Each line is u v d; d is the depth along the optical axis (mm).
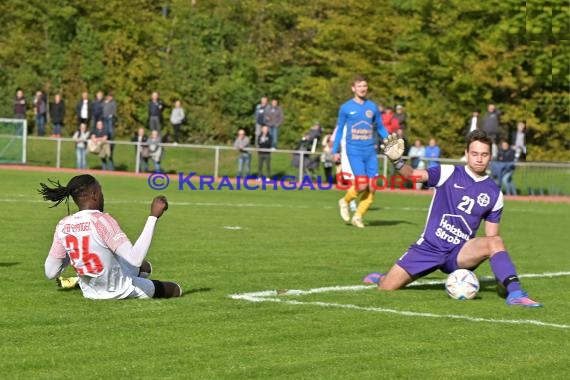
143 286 18047
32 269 21906
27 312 16688
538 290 21297
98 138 72125
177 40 102875
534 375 13398
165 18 106375
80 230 17312
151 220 17406
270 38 105250
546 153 87250
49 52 100812
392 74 94875
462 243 19844
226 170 70125
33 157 75062
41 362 13430
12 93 98562
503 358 14281
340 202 36688
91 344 14484
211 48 102938
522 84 87688
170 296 18531
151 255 25391
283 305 18031
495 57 86750
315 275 22375
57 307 17141
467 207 19641
